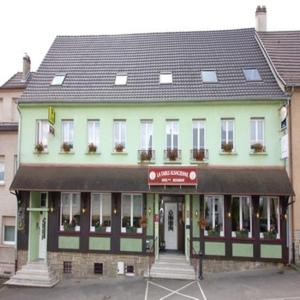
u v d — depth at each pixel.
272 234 15.93
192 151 16.78
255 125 16.83
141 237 16.59
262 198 16.39
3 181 18.70
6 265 17.95
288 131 15.98
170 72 18.55
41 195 17.88
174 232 17.83
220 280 14.76
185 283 14.64
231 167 16.56
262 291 12.78
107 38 21.59
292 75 16.64
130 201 17.06
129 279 15.96
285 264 15.73
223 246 16.16
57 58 20.22
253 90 16.89
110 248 16.69
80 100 17.23
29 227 17.19
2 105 20.61
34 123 17.77
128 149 17.16
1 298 13.95
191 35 21.17
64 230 17.02
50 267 16.84
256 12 20.91
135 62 19.58
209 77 18.02
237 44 20.09
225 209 16.34
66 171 17.08
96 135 17.58
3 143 18.80
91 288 14.92
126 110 17.36
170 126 17.25
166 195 17.34
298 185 15.80
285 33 19.81
